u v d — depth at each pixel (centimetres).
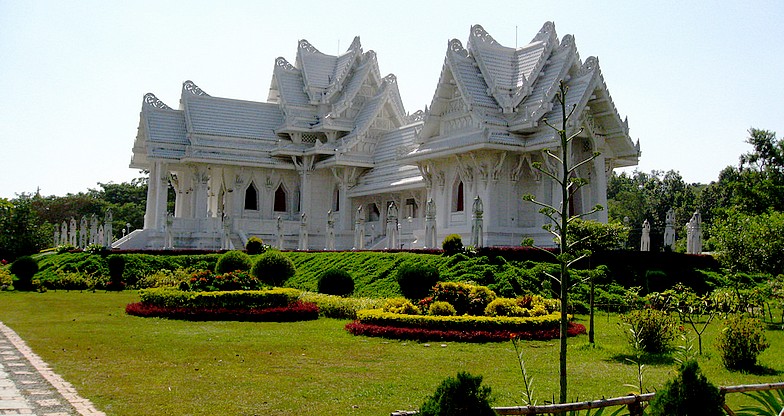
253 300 2550
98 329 2103
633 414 867
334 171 6006
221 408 1169
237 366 1539
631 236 5878
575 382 1421
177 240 5522
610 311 2739
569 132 3850
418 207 5247
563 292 1038
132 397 1230
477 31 4534
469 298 2242
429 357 1702
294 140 6309
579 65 4256
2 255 6272
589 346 1861
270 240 5766
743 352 1593
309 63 6650
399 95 6241
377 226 5712
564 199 1086
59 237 7081
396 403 1221
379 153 6003
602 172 4069
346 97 6284
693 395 794
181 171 6375
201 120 6097
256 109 6462
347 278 2992
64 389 1278
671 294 2409
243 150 6109
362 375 1460
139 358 1611
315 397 1257
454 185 4522
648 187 8769
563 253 1054
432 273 2677
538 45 4444
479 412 707
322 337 2025
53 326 2159
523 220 4241
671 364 1645
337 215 6144
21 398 1209
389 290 3028
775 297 2461
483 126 4109
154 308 2509
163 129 6075
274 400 1229
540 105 4031
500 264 3033
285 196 6388
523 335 2006
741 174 5912
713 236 2884
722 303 2259
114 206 9294
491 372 1513
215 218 5519
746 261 2608
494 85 4322
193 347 1786
